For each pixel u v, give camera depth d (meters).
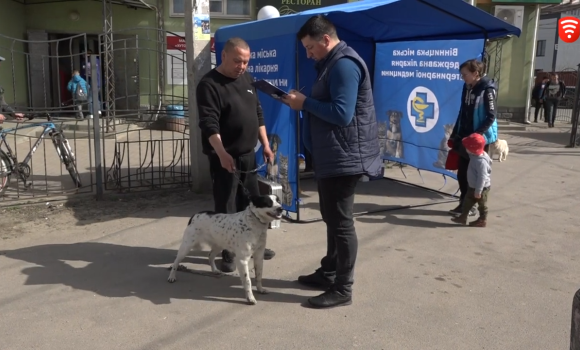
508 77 15.81
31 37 13.78
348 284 3.54
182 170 7.23
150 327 3.27
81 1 13.86
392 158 7.58
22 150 9.46
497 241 4.95
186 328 3.26
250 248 3.56
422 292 3.80
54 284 3.89
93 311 3.47
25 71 13.80
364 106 3.31
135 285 3.90
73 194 6.30
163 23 13.97
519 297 3.74
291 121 5.31
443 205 6.28
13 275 4.05
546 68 33.84
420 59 6.86
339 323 3.34
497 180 7.63
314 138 3.38
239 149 4.03
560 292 3.83
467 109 5.58
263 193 5.42
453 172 6.95
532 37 15.49
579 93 11.12
